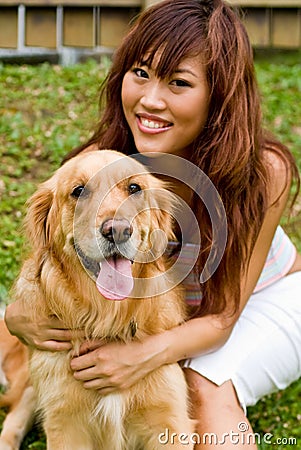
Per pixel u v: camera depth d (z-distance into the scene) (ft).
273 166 11.52
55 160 19.02
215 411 10.84
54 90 22.24
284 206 11.71
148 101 10.54
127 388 10.47
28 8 24.02
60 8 24.00
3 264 15.62
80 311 10.31
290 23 24.40
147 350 10.34
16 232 16.53
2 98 21.50
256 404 13.23
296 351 12.03
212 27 10.50
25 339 10.84
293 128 21.34
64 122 20.66
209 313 11.19
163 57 10.29
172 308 10.84
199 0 10.81
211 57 10.44
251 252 11.22
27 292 10.69
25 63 24.68
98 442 11.27
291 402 13.33
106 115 12.07
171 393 10.62
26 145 19.58
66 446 11.02
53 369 10.60
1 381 12.93
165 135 10.85
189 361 11.33
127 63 10.98
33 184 18.20
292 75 24.13
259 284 12.42
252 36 24.52
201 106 10.71
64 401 10.62
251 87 11.14
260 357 11.57
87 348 10.44
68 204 10.12
